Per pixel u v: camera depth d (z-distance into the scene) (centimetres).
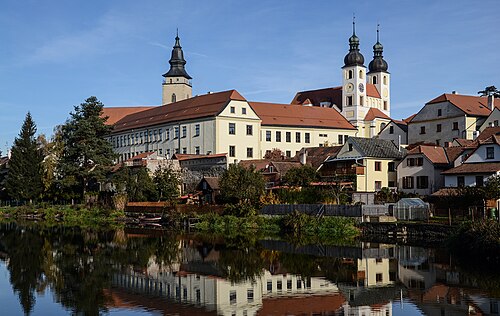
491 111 10956
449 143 9319
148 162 10019
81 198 10606
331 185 7788
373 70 17438
